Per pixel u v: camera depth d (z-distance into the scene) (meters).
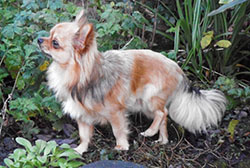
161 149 1.18
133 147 1.18
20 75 1.30
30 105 1.20
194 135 1.26
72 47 1.05
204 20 1.39
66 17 1.29
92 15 1.47
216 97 1.24
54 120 1.26
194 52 1.38
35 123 1.28
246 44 1.52
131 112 1.23
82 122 1.17
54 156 1.10
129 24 1.34
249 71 1.52
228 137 1.25
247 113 1.34
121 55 1.14
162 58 1.17
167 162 1.16
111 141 1.23
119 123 1.15
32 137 1.24
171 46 1.56
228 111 1.34
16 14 1.28
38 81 1.29
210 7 1.42
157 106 1.17
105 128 1.26
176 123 1.28
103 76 1.09
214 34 1.46
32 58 1.23
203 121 1.22
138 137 1.22
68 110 1.15
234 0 1.11
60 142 1.21
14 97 1.29
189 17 1.47
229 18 1.52
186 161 1.17
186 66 1.43
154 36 1.52
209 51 1.45
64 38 1.05
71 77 1.08
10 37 1.24
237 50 1.48
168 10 1.55
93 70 1.07
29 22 1.31
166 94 1.17
